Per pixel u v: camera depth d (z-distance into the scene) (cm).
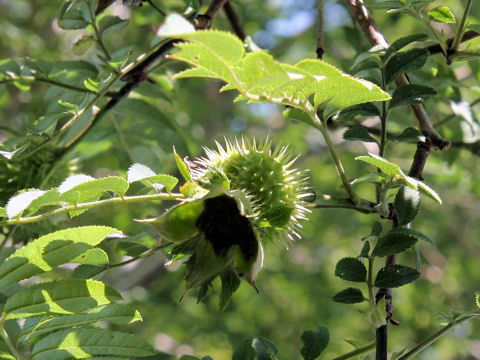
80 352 375
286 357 1293
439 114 784
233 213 398
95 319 378
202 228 397
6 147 490
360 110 492
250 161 425
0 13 1146
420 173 505
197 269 396
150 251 486
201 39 279
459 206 1276
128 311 383
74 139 599
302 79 305
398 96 487
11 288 466
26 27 1170
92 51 1119
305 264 1351
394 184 444
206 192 387
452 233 1312
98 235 351
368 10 625
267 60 298
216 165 427
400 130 826
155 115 687
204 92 1249
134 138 702
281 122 1390
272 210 407
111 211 1070
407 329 1285
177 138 708
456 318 441
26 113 912
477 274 1295
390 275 432
